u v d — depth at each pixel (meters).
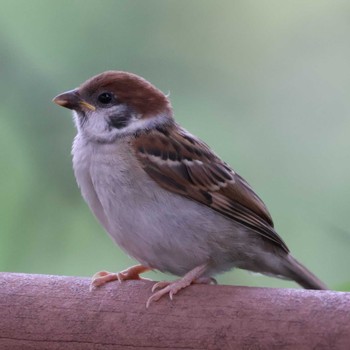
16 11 12.06
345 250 11.29
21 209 11.16
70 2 12.20
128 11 12.41
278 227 11.60
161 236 8.48
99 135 8.78
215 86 12.51
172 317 7.35
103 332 7.39
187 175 8.71
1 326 7.44
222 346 7.27
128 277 8.40
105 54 12.13
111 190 8.48
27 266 10.90
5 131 11.54
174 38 12.58
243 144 12.18
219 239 8.70
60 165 11.41
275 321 7.18
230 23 12.99
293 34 13.19
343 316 7.09
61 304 7.45
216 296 7.38
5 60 11.73
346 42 13.19
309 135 12.45
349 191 11.99
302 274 9.24
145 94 9.02
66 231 11.16
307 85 12.87
